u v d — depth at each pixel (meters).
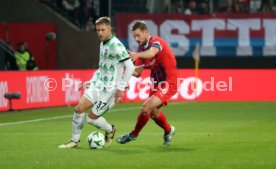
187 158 27.30
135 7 74.38
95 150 29.70
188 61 70.25
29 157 27.56
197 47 63.69
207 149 30.17
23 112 51.91
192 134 36.66
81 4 73.69
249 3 72.88
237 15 69.56
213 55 70.00
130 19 69.81
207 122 44.03
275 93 63.88
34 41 71.38
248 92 63.94
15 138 34.84
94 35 71.44
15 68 64.44
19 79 53.31
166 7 73.62
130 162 26.20
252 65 70.00
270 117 47.69
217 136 35.59
